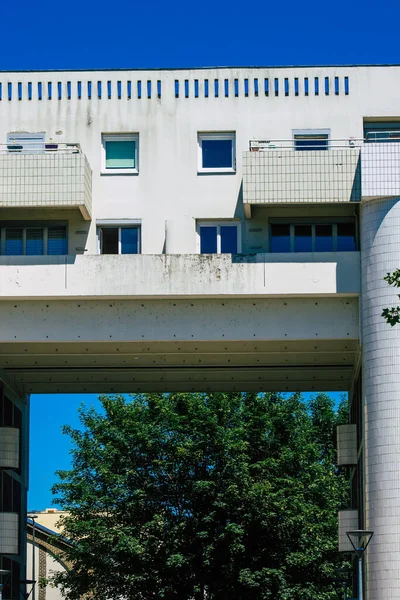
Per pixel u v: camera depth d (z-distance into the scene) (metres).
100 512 53.81
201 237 37.41
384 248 35.03
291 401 57.12
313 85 37.62
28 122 37.81
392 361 34.62
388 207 35.16
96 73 38.03
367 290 35.28
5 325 36.31
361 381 36.69
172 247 37.09
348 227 37.16
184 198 37.38
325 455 73.62
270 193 35.62
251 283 35.81
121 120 37.75
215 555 50.78
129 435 54.59
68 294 35.88
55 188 35.97
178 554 50.16
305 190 35.56
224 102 37.72
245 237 37.03
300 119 37.47
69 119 37.81
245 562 51.31
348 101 37.50
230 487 50.97
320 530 54.19
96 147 37.62
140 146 37.59
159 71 37.97
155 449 53.88
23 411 45.38
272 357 40.34
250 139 37.47
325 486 57.66
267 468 53.62
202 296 35.91
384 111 37.44
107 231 37.50
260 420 55.44
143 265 35.94
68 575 53.25
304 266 35.91
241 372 42.28
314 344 37.75
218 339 36.09
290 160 35.69
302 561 51.31
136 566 51.53
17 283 36.00
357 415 39.28
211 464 53.00
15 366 41.16
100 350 38.44
